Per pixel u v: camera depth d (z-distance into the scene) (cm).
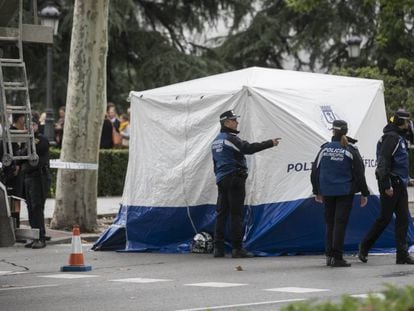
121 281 2477
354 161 2688
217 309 1964
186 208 3164
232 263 2856
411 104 6225
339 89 3194
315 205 3039
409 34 8356
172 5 8638
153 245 3228
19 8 2286
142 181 3244
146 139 3259
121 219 3291
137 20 8362
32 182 3300
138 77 8319
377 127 3228
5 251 3294
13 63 2241
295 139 3052
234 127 2998
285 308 1096
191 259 2986
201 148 3136
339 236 2712
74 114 3869
